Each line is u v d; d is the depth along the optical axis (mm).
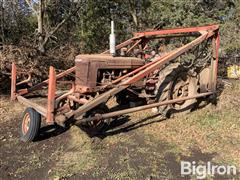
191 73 5973
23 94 5414
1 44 9148
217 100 6621
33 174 3818
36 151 4414
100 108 4773
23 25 11102
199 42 5613
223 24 10391
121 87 4688
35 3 10305
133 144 4641
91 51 11945
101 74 5031
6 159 4191
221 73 10883
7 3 10406
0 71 7953
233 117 5797
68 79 8031
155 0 11648
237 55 11141
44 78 8609
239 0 10586
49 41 10602
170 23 10953
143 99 6141
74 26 12375
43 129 5145
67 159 4160
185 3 10328
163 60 5082
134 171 3873
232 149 4531
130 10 13711
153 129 5223
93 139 4750
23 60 8453
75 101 4660
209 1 11492
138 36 6613
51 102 4117
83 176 3746
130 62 5312
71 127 5176
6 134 5039
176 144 4672
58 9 11781
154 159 4188
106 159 4168
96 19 12398
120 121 5527
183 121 5609
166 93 5664
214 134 5070
